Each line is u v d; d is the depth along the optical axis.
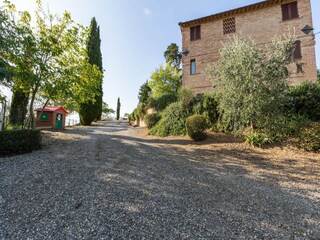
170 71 24.98
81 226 2.14
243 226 2.23
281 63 6.33
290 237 2.04
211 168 4.85
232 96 6.85
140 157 5.68
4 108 9.99
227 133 8.62
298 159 5.57
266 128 6.92
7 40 6.69
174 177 4.02
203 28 14.55
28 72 7.25
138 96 31.69
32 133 6.20
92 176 3.84
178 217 2.40
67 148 6.62
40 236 1.95
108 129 16.20
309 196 3.20
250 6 12.74
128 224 2.20
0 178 3.60
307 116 7.32
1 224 2.14
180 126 10.43
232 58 6.95
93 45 19.05
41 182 3.45
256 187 3.59
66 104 10.71
